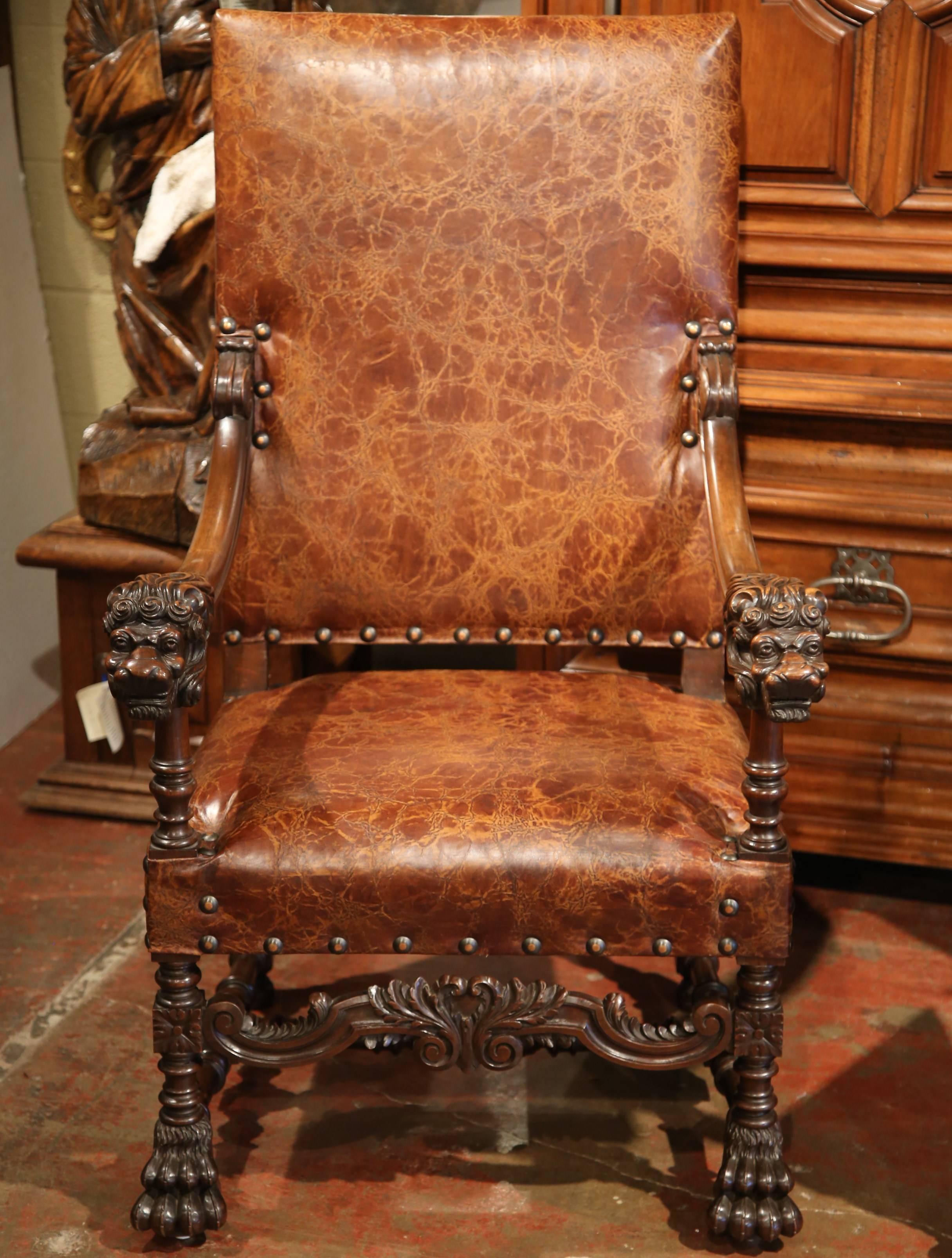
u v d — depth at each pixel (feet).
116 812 7.68
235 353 5.26
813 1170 5.23
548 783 4.50
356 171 5.22
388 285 5.26
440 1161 5.27
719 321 5.31
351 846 4.34
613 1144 5.36
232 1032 4.64
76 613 7.54
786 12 5.83
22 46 8.02
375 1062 5.84
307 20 5.26
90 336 8.66
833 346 6.17
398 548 5.33
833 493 6.18
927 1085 5.68
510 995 4.58
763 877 4.33
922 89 5.81
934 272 5.99
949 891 7.05
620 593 5.34
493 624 5.40
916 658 6.28
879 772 6.50
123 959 6.51
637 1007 6.12
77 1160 5.26
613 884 4.32
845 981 6.33
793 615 4.09
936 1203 5.07
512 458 5.30
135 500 7.25
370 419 5.30
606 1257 4.82
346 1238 4.91
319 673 7.91
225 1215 4.92
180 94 7.47
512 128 5.22
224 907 4.38
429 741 4.77
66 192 8.21
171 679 4.12
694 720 4.98
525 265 5.26
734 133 5.29
